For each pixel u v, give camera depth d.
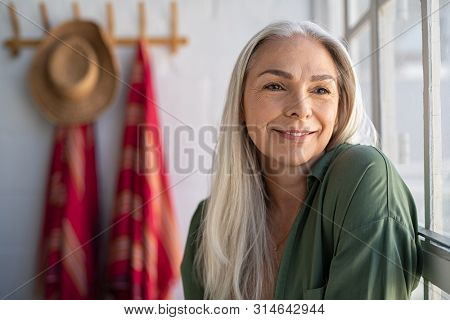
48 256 1.06
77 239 1.05
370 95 0.86
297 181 0.55
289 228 0.56
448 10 0.47
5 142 1.12
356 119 0.54
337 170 0.46
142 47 1.08
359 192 0.42
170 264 1.07
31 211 1.13
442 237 0.46
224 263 0.56
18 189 1.12
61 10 1.09
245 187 0.57
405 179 0.65
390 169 0.44
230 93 0.56
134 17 1.09
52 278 1.05
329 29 1.09
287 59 0.48
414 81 0.62
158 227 1.06
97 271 1.09
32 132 1.12
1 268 1.12
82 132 1.09
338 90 0.53
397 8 0.69
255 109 0.51
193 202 1.12
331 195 0.46
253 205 0.56
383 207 0.41
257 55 0.51
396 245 0.41
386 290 0.40
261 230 0.56
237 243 0.56
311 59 0.48
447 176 0.48
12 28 1.09
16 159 1.12
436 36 0.50
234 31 1.11
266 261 0.55
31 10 1.09
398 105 0.72
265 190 0.58
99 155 1.12
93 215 1.09
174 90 1.11
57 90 1.08
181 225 1.12
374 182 0.42
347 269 0.41
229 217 0.57
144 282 1.03
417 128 0.61
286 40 0.49
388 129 0.74
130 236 1.04
